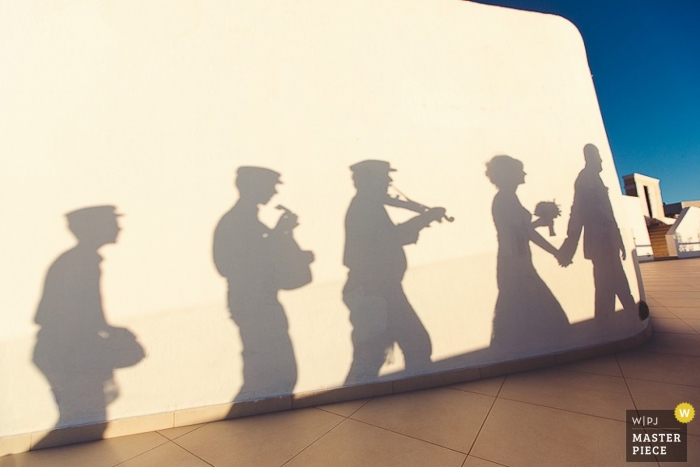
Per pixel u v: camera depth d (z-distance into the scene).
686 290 6.55
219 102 2.75
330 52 3.07
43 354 2.28
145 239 2.48
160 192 2.55
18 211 2.33
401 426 2.19
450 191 3.16
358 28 3.18
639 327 3.67
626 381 2.66
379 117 3.09
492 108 3.43
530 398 2.48
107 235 2.43
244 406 2.49
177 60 2.71
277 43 2.95
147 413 2.36
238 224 2.65
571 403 2.34
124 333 2.39
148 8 2.71
